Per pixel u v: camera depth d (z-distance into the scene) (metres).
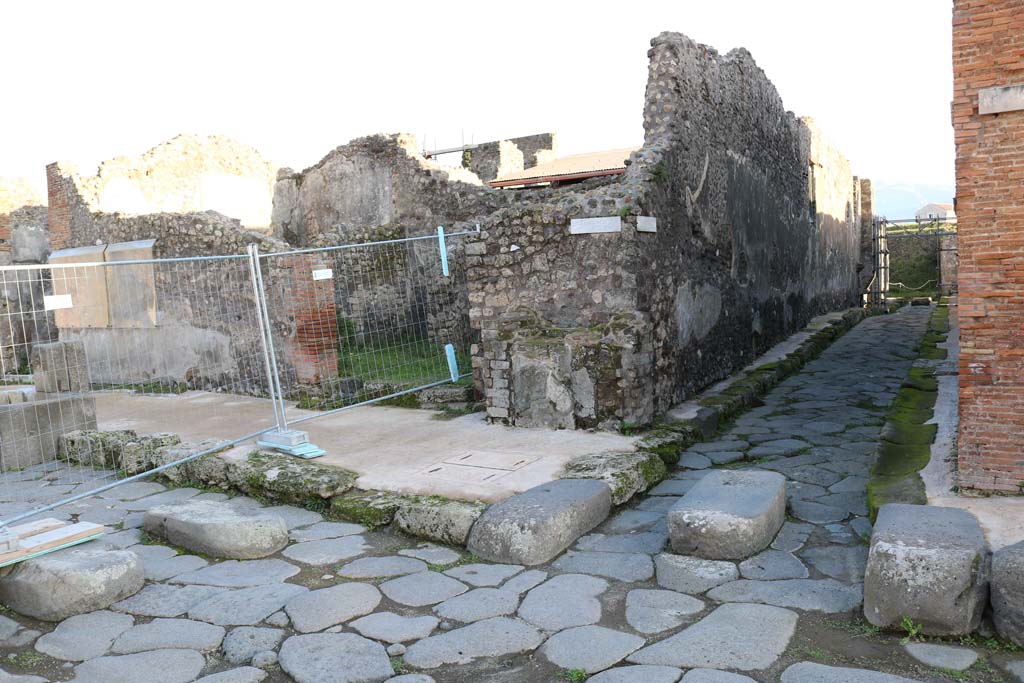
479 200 11.41
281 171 14.86
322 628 3.71
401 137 12.44
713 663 3.15
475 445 6.58
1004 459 4.29
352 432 7.40
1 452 7.33
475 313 7.52
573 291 7.00
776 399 8.98
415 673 3.26
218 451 6.67
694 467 6.22
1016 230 4.14
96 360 12.15
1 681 3.29
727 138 9.84
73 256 12.09
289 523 5.35
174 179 13.98
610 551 4.50
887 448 5.71
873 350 12.84
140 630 3.78
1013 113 4.11
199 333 10.59
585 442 6.45
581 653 3.31
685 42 8.34
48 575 3.96
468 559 4.54
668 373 7.63
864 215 24.56
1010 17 4.06
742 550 4.21
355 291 10.99
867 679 2.92
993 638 3.24
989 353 4.28
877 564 3.39
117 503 6.06
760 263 11.42
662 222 7.47
